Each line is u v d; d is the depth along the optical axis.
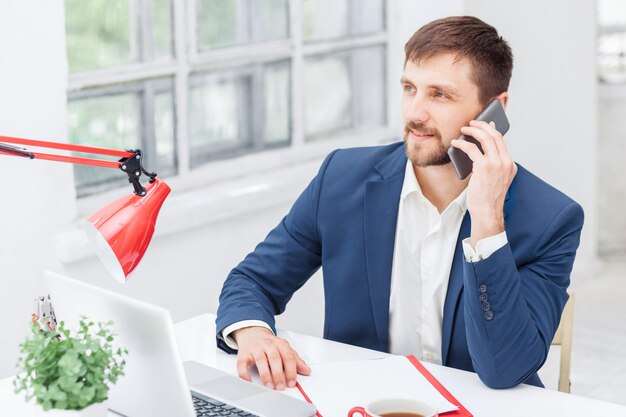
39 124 2.69
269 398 1.68
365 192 2.07
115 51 3.02
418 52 1.86
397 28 3.92
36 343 1.42
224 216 3.23
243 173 3.45
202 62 3.28
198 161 3.32
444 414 1.67
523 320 1.78
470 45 1.84
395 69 3.95
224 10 3.33
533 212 1.92
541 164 4.88
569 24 4.84
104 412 1.46
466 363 1.96
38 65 2.67
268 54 3.49
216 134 3.37
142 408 1.59
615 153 5.43
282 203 3.50
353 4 3.77
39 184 2.71
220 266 3.29
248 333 1.96
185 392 1.49
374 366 1.88
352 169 2.13
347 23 3.75
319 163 3.63
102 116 3.01
